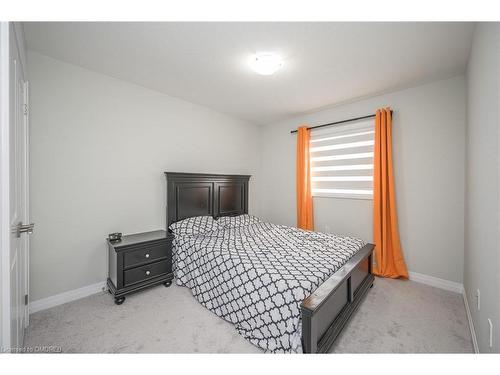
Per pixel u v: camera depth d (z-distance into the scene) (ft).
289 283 4.70
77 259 7.10
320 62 6.80
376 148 9.18
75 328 5.57
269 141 13.92
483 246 4.39
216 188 11.28
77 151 7.07
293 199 12.80
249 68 7.23
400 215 8.94
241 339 5.24
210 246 7.23
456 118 7.76
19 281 4.20
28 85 5.88
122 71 7.43
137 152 8.54
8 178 2.70
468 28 5.20
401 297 7.23
